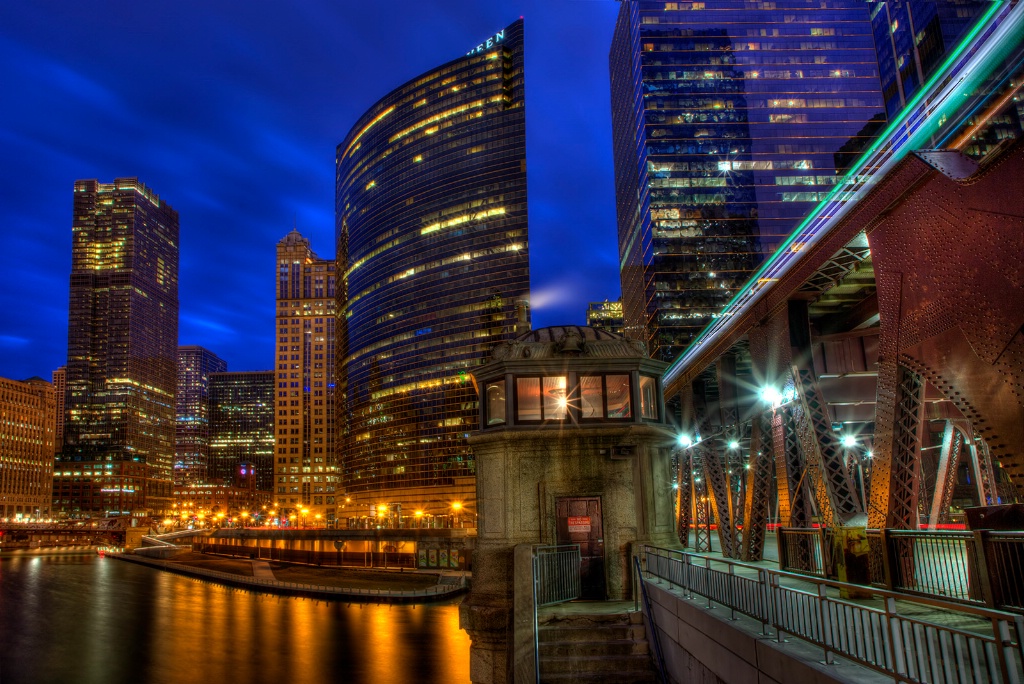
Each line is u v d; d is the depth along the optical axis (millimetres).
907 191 14695
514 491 18797
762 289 22266
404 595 84312
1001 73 71938
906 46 139750
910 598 6930
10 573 135375
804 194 142500
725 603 11453
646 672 14891
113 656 52875
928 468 39844
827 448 18469
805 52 150500
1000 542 10531
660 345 135875
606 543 18438
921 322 14484
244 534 168250
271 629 64438
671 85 148625
